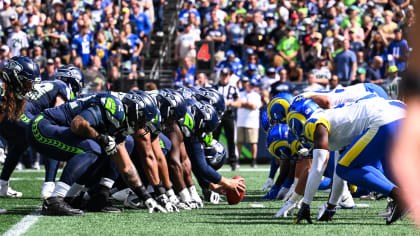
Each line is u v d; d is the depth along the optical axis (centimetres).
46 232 1147
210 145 1853
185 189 1669
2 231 1161
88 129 1321
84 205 1573
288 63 4056
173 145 1644
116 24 4562
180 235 1115
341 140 1256
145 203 1511
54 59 3681
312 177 1243
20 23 4131
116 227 1226
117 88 3316
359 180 1193
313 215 1497
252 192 2245
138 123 1339
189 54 4031
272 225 1266
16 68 1464
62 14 4416
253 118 3588
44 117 1455
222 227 1232
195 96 1711
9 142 1925
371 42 4112
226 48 4266
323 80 3628
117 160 1430
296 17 4216
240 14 4259
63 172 1411
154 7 4806
